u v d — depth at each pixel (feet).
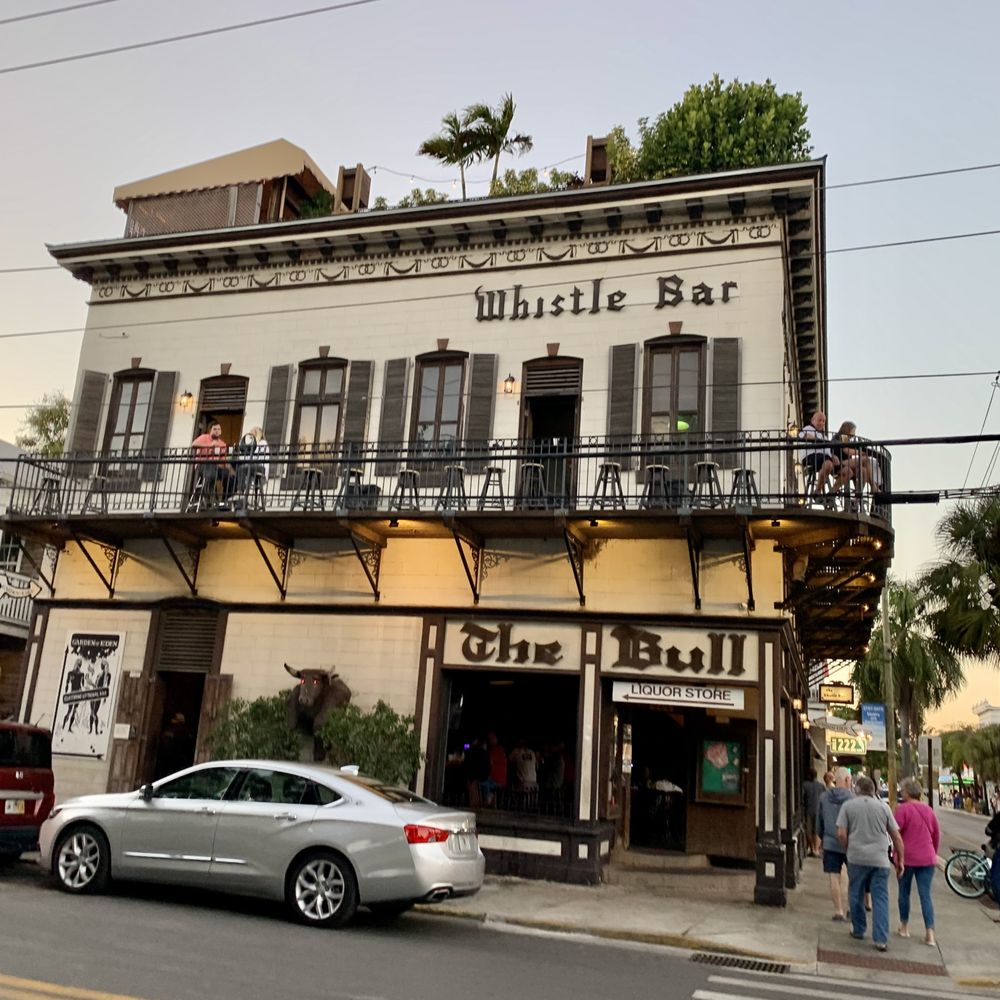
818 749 110.93
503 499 49.60
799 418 72.69
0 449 90.43
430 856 31.71
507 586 52.26
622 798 54.60
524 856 47.96
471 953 30.07
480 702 58.03
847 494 45.21
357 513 50.19
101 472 61.67
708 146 77.82
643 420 52.34
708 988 28.09
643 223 54.85
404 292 59.06
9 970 22.59
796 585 51.67
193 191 72.74
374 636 53.98
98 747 57.47
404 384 57.36
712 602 48.96
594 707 49.21
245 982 23.09
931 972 33.40
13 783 40.78
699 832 55.77
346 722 49.44
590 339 54.49
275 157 71.92
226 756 50.24
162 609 58.44
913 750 135.54
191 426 61.26
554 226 56.34
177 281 64.39
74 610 60.44
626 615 49.70
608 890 46.01
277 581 54.65
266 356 61.05
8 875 39.73
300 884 32.37
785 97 79.87
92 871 35.40
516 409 54.85
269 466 58.44
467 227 57.41
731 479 49.80
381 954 28.25
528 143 80.33
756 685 47.19
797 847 56.44
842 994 28.94
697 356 52.54
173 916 31.78
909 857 38.68
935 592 79.71
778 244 52.42
